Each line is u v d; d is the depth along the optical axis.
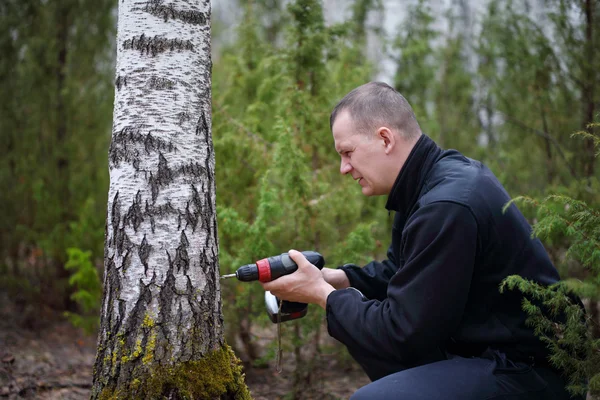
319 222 3.23
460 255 1.80
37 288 4.73
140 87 1.96
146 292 1.93
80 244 4.34
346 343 2.01
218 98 3.76
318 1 3.31
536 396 1.83
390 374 2.00
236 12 6.25
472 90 5.46
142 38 1.96
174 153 1.96
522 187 3.89
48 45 4.54
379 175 2.08
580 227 1.90
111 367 1.93
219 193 3.53
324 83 3.41
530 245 1.95
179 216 1.96
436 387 1.79
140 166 1.95
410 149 2.06
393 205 2.13
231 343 3.54
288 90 3.29
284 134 2.96
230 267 3.34
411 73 4.93
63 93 4.46
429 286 1.80
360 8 5.69
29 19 4.58
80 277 3.82
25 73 4.53
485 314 1.94
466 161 2.06
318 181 3.29
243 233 3.22
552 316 1.92
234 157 3.50
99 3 4.64
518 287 1.90
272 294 2.27
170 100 1.97
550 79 3.64
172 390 1.89
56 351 3.90
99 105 4.68
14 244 4.69
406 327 1.81
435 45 6.05
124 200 1.95
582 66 3.40
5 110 4.55
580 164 3.51
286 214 3.32
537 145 3.81
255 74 4.09
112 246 1.97
